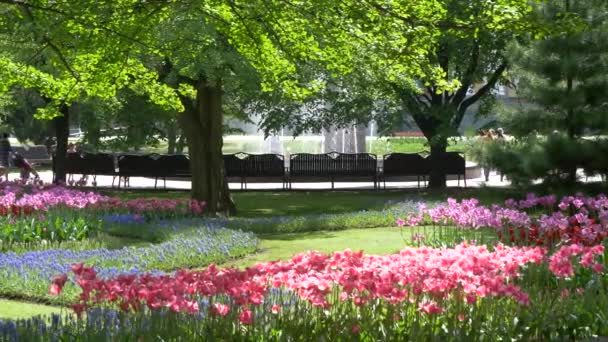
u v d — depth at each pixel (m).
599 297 8.46
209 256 13.24
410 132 53.09
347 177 28.41
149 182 32.44
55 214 16.25
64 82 10.95
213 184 21.14
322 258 7.22
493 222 12.91
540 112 18.88
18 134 45.53
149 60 13.89
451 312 7.31
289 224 17.66
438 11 8.95
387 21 8.91
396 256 7.61
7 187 21.03
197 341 6.48
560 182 18.27
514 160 18.45
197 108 21.12
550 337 7.52
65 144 28.47
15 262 11.46
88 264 11.65
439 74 10.56
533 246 11.41
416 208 19.72
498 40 24.47
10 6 9.07
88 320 6.62
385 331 6.85
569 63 17.62
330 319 6.92
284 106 27.06
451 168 28.25
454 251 7.75
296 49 10.05
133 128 29.70
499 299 7.75
